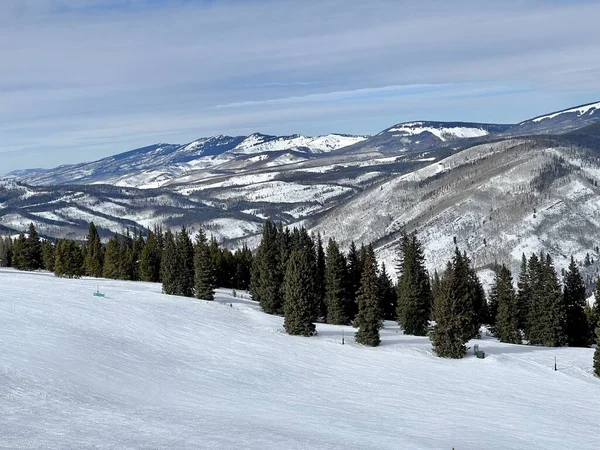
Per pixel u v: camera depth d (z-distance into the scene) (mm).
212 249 122938
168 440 24281
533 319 79000
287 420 32219
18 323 51312
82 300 70188
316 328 76062
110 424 26391
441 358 61750
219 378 44812
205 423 28531
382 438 29406
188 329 63281
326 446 25953
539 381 52938
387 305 101688
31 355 39344
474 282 89000
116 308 67938
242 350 56750
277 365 51906
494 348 70312
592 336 83438
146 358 47438
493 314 89688
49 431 24172
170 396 36438
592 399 46875
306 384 46125
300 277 69062
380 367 55000
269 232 88625
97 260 125500
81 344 46938
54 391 31812
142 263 119438
